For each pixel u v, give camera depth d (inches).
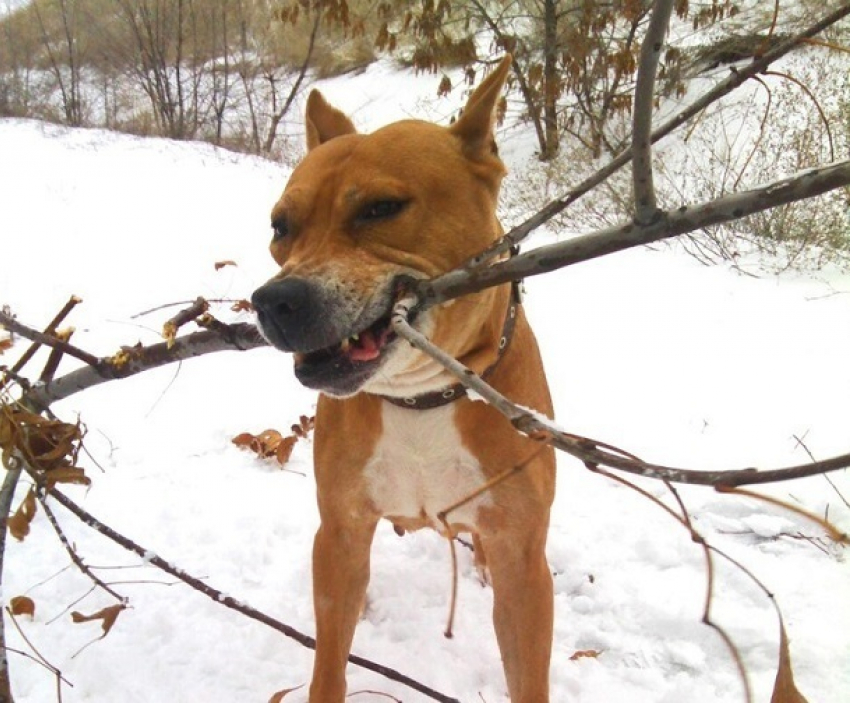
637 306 71.2
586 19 129.4
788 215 86.4
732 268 79.8
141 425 51.3
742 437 48.3
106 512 42.1
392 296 22.9
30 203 96.6
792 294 71.4
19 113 189.2
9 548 38.3
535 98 148.3
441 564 40.7
